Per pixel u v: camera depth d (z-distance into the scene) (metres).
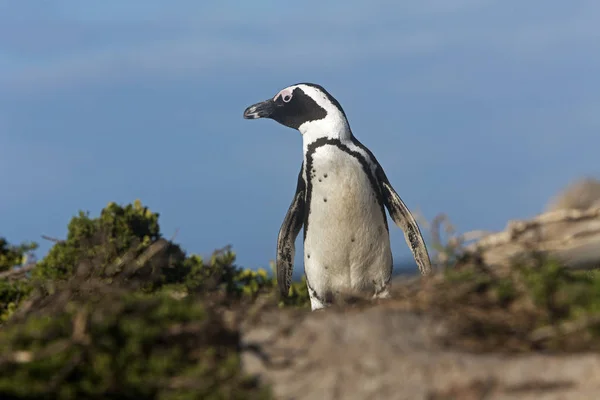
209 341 13.72
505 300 14.62
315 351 13.18
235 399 12.61
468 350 13.13
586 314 13.52
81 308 14.23
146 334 13.42
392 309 14.59
